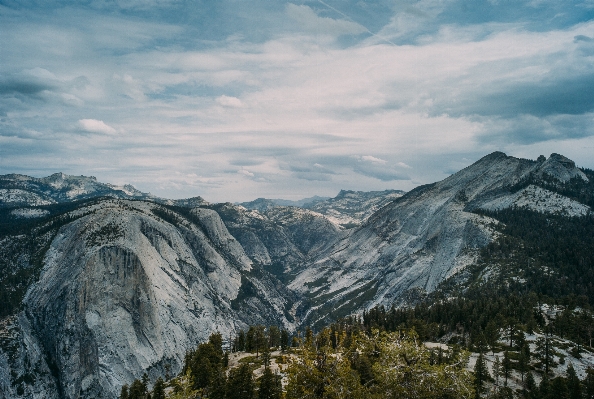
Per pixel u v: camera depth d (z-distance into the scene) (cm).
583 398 7775
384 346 3866
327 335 4078
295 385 3519
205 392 9062
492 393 8181
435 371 3647
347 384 3481
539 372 9438
